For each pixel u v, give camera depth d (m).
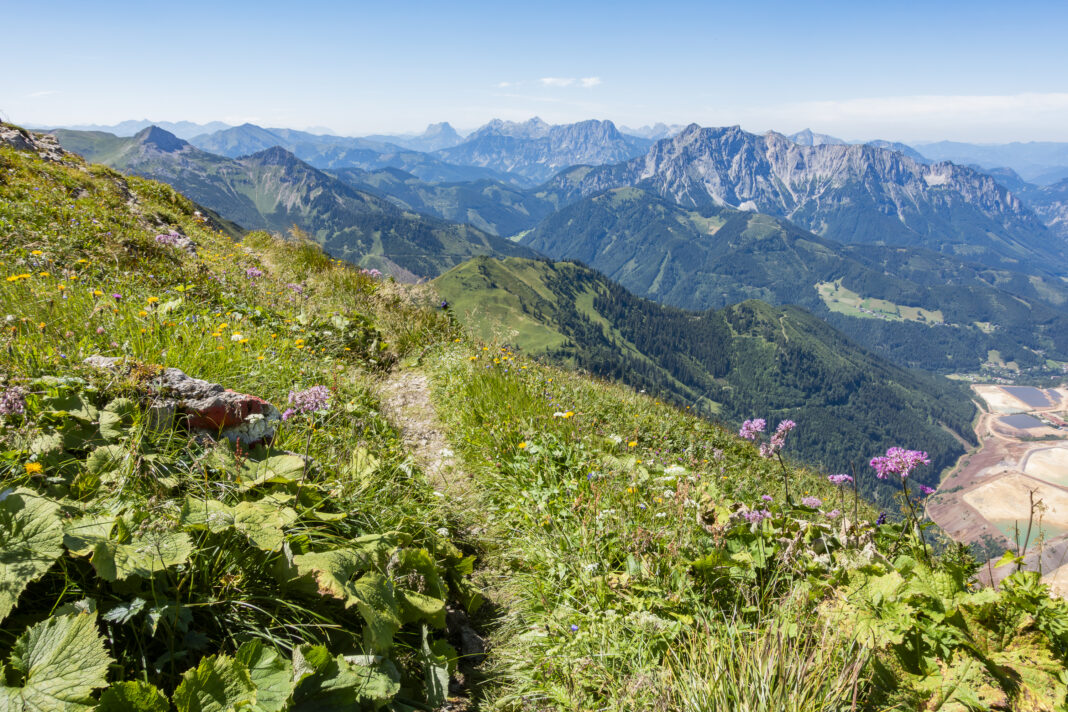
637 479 5.77
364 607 2.85
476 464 6.65
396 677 2.77
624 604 3.71
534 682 3.39
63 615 2.19
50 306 5.65
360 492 4.52
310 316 10.75
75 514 2.67
